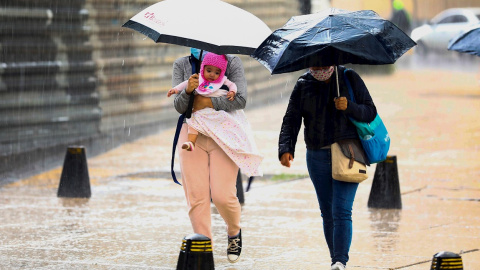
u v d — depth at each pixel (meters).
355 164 15.44
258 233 20.98
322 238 20.44
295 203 25.28
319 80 15.64
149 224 21.95
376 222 22.44
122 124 43.25
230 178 16.55
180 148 16.62
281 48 14.76
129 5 44.19
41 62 36.03
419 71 89.50
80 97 39.06
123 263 17.72
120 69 43.09
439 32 100.62
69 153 25.97
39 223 21.86
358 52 14.38
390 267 17.47
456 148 36.94
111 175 30.41
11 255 18.31
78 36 39.12
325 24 15.02
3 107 33.00
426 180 29.30
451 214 23.55
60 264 17.56
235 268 17.38
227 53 15.59
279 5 67.38
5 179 29.11
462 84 72.75
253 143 16.64
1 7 33.38
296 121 16.12
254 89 61.59
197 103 16.36
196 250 14.06
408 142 38.75
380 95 63.19
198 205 16.56
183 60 16.88
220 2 16.56
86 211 23.64
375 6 147.88
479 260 18.14
